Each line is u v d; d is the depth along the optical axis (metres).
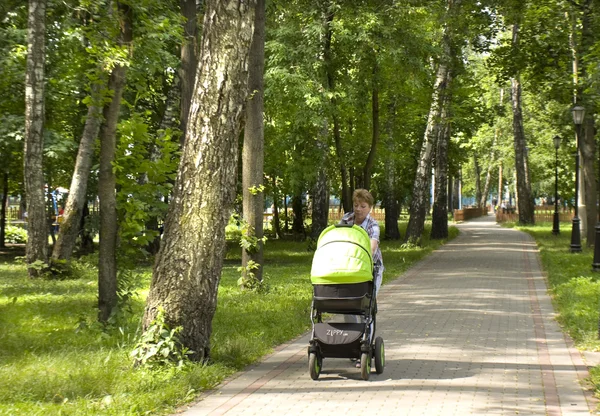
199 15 21.23
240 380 8.56
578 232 28.91
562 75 28.89
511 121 64.31
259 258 17.92
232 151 8.98
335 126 27.31
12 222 51.31
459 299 16.19
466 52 35.19
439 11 27.39
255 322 12.87
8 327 12.46
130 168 11.73
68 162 30.98
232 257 31.02
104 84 11.62
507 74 30.88
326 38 25.73
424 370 9.01
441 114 34.72
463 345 10.71
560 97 29.62
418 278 20.94
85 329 11.77
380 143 32.88
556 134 44.88
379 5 25.73
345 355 8.53
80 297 16.80
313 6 25.08
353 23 24.89
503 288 18.34
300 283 20.03
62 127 29.44
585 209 32.88
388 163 39.47
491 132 67.69
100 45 11.92
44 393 7.63
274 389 8.09
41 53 21.61
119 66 11.78
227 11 8.83
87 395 7.57
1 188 38.78
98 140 11.84
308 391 7.98
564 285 17.89
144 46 14.58
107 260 11.90
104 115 11.68
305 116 25.73
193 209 8.85
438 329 12.16
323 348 8.49
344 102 26.58
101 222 11.84
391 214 43.47
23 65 25.86
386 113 33.94
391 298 16.41
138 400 7.27
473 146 68.25
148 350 8.60
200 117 8.85
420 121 40.84
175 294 8.79
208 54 8.88
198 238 8.82
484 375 8.73
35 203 21.69
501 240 39.88
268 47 25.52
